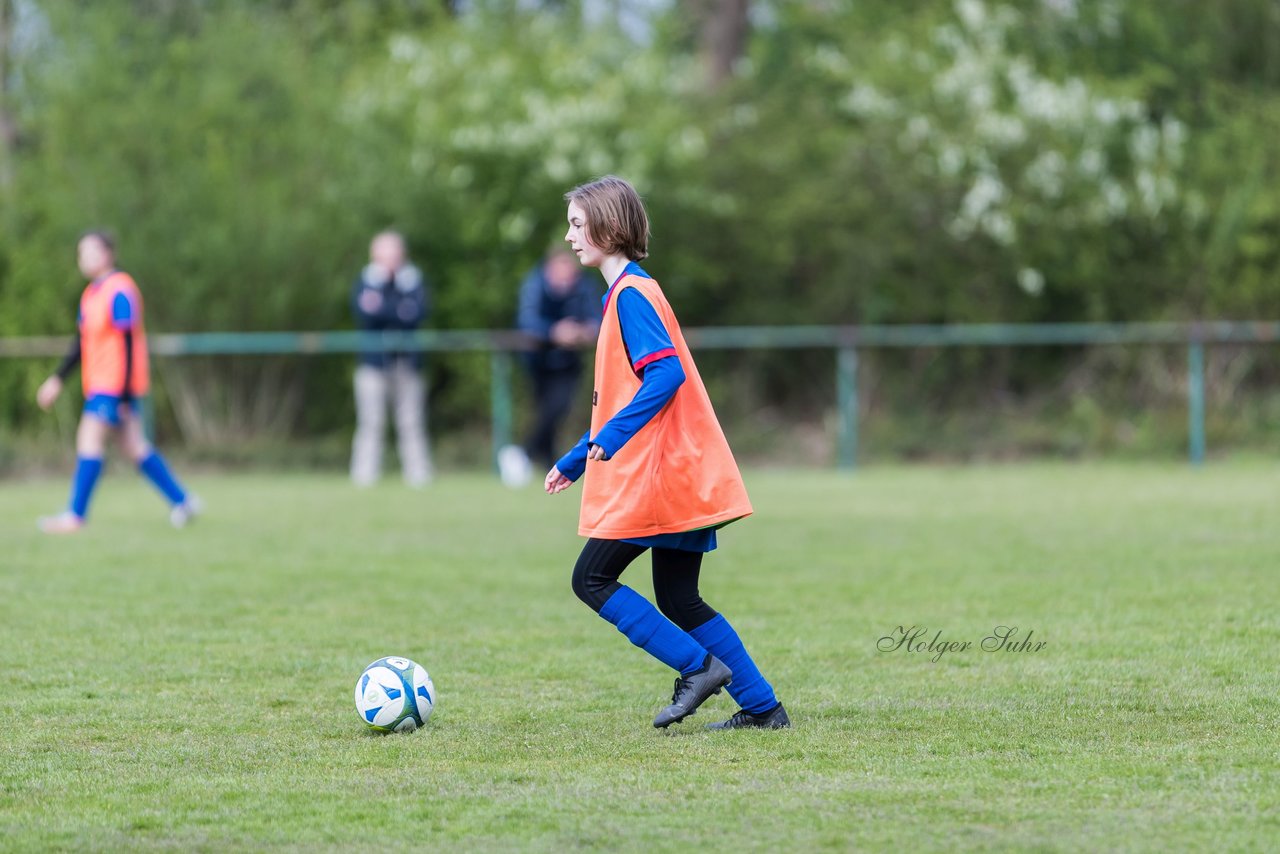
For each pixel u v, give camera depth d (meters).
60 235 62.25
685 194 66.69
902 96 69.38
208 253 61.06
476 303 65.06
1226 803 14.77
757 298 68.88
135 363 40.38
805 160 69.44
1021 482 54.09
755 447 63.94
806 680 21.11
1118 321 67.12
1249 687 20.05
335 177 64.25
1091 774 15.92
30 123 67.00
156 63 68.31
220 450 62.12
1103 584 29.48
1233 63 75.19
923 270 68.06
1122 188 66.19
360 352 57.72
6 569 33.19
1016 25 73.12
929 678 21.17
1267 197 65.38
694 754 17.12
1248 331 60.78
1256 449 62.22
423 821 14.62
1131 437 63.19
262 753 17.38
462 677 21.62
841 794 15.32
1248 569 31.16
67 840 14.16
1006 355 67.94
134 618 26.80
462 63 69.44
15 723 18.92
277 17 76.44
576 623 26.19
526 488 54.72
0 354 61.00
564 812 14.85
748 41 87.38
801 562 33.47
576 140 65.19
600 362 18.12
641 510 17.70
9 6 68.12
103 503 49.78
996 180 66.44
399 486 55.91
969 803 14.93
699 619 18.42
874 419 65.31
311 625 26.05
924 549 35.47
